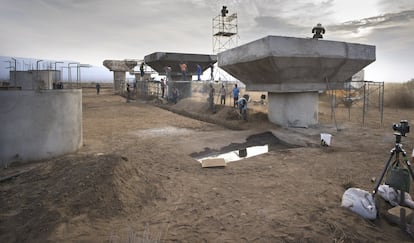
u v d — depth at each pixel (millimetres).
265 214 4543
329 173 6875
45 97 7527
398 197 5191
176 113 22328
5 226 3979
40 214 4141
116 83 46250
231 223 4242
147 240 3576
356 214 4613
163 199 5164
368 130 12984
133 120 16891
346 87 14883
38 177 5793
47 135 7621
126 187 5121
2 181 5836
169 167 7508
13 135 7035
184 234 3912
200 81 25156
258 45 11703
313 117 14328
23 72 14766
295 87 13062
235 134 12344
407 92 24750
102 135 12008
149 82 33719
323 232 3959
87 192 4609
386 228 4449
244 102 15516
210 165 7488
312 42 11906
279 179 6430
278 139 11812
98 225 4055
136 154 8766
